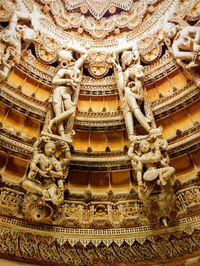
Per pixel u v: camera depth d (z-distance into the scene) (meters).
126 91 9.54
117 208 8.27
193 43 9.30
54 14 11.05
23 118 9.16
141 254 7.71
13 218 7.54
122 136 9.78
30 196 7.54
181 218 7.75
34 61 9.91
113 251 7.75
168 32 10.00
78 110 9.90
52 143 8.18
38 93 9.88
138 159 8.09
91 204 8.30
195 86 9.15
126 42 11.04
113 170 9.02
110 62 10.66
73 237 7.79
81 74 10.35
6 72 8.76
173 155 8.74
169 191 7.68
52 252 7.60
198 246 7.46
